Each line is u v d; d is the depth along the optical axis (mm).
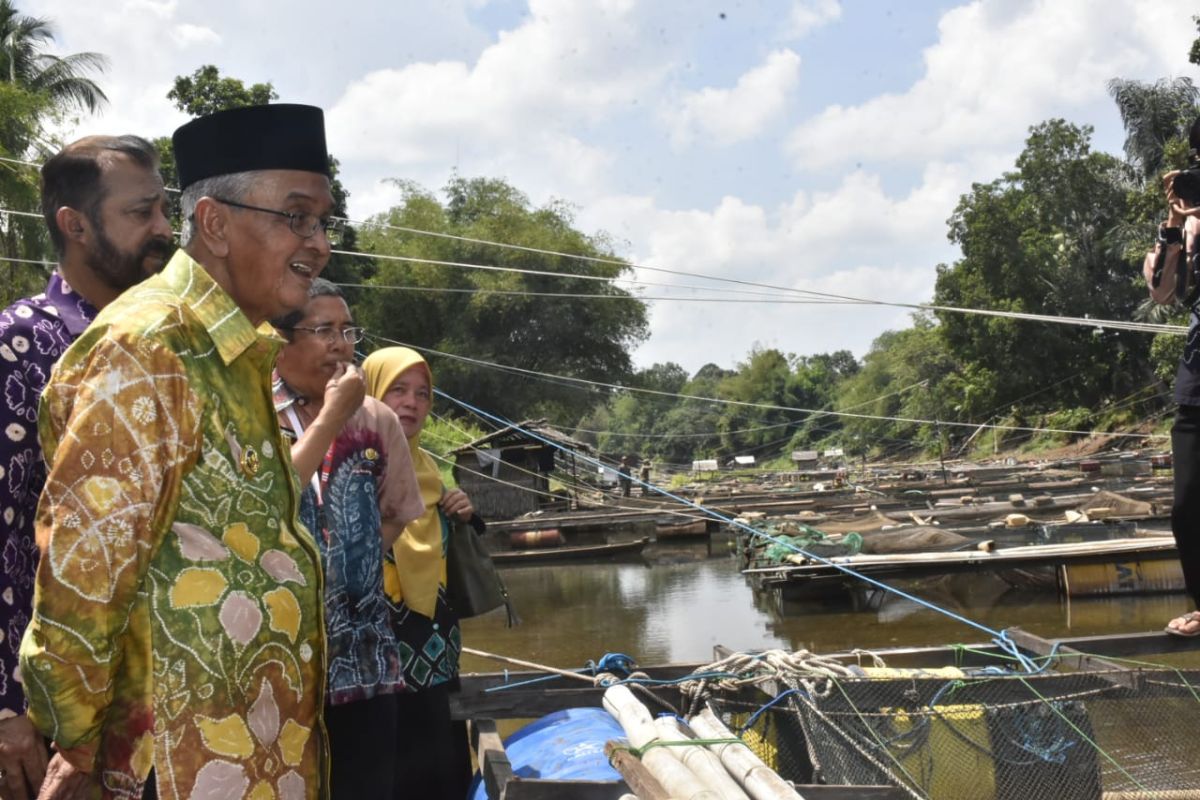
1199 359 2961
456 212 44156
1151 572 12969
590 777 3525
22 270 14906
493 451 24422
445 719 3660
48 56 23484
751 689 4707
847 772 4012
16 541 2170
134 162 2443
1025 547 13648
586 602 14430
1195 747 4246
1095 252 41719
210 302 1888
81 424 1686
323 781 1947
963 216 43094
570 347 41438
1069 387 42875
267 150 2037
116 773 1761
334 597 2787
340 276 36031
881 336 76688
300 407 3090
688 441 80312
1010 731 4105
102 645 1644
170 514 1751
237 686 1787
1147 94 33312
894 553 14469
